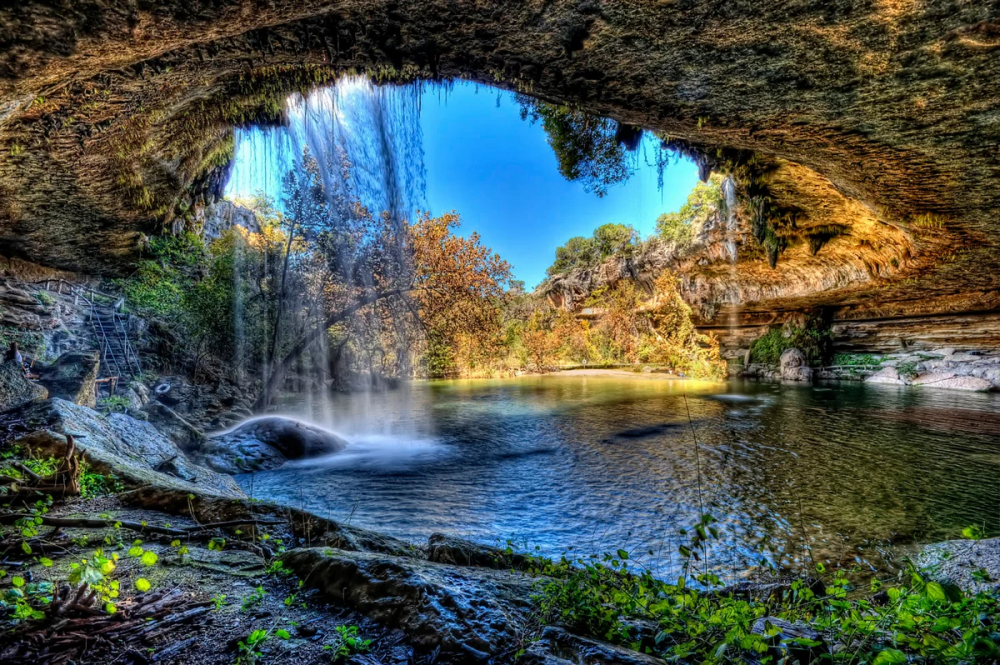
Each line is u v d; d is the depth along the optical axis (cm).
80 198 875
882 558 562
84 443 579
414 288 2000
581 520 703
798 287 2398
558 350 4594
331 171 1285
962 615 162
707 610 216
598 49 530
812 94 608
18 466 443
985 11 443
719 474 948
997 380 2114
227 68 550
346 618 227
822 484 870
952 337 2441
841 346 2920
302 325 2103
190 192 1107
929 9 444
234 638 209
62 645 194
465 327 2162
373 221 1781
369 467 1034
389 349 2506
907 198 985
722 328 3438
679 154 1052
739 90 610
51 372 1101
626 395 2341
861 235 1611
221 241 1928
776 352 3097
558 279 4972
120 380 1391
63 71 360
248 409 1694
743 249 2166
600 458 1104
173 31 345
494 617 216
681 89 616
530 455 1147
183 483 565
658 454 1130
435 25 481
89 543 320
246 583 267
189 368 1753
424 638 202
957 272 1750
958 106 610
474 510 751
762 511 732
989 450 1099
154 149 789
